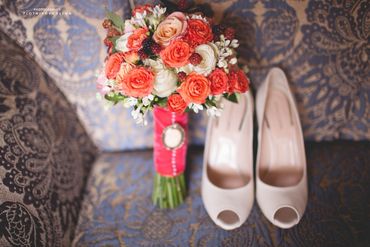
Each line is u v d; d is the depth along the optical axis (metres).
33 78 0.83
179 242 0.81
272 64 0.86
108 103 0.69
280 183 0.90
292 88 0.89
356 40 0.81
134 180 0.96
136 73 0.59
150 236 0.83
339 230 0.80
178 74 0.61
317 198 0.86
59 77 0.87
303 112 0.92
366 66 0.83
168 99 0.64
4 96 0.76
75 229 0.85
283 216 0.81
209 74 0.64
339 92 0.87
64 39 0.81
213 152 0.96
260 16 0.80
